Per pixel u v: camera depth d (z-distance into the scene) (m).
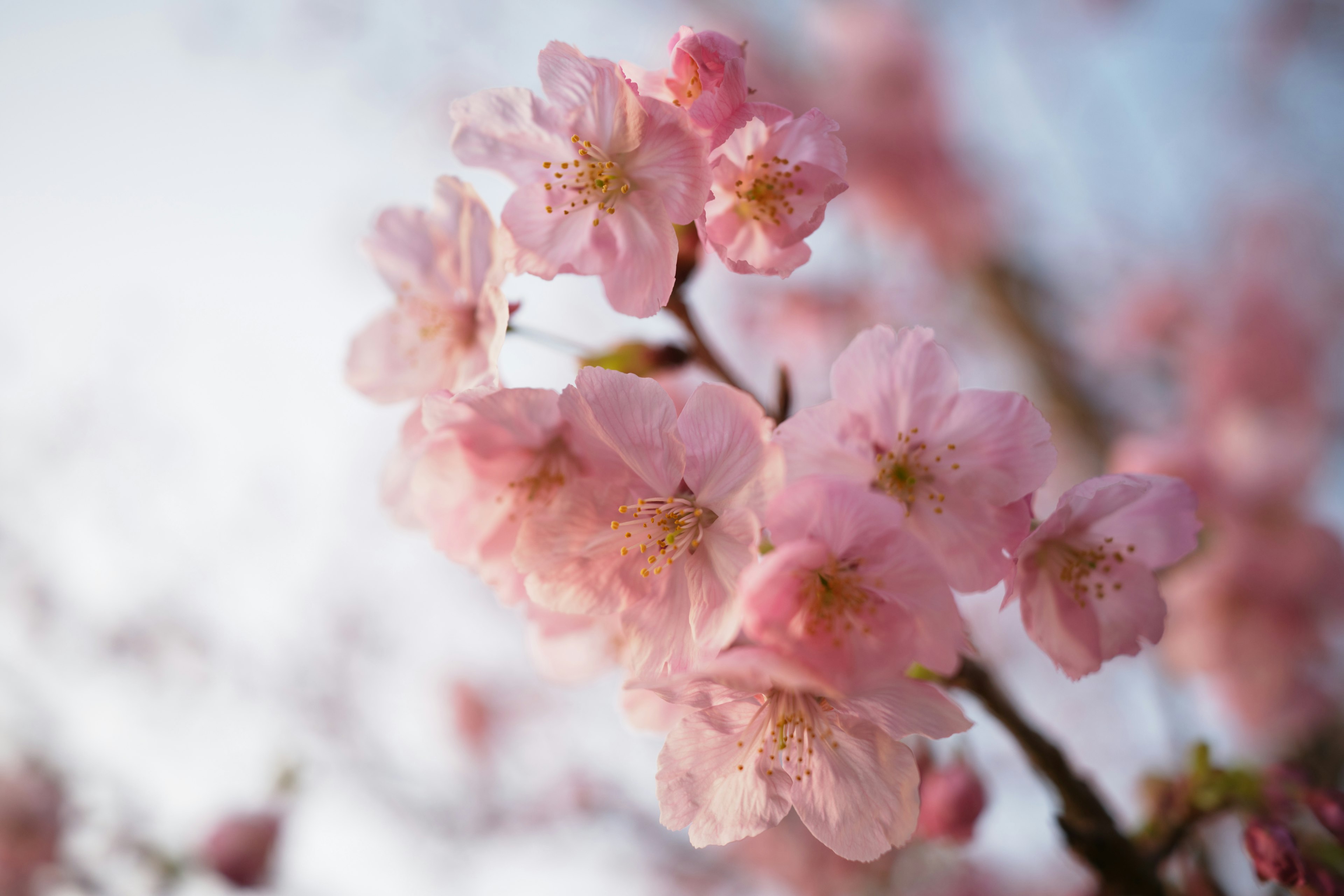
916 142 0.90
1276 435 0.67
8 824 0.50
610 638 0.34
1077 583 0.31
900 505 0.29
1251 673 0.53
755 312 0.86
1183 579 0.54
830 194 0.31
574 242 0.32
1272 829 0.33
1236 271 0.90
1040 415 0.30
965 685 0.32
